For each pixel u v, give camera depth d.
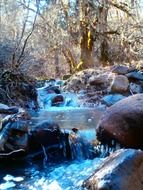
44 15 18.11
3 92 8.67
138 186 3.30
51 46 19.41
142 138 4.93
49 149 5.10
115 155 3.65
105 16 18.08
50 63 20.52
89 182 3.55
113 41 18.88
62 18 18.83
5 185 4.07
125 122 5.04
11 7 15.48
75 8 18.27
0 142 4.77
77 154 5.11
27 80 9.42
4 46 9.08
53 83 12.20
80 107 10.06
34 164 4.82
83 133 5.64
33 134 5.12
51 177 4.34
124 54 18.42
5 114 6.12
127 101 5.25
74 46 19.84
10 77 8.95
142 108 5.03
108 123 5.17
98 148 5.23
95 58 18.78
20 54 9.30
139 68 11.88
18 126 4.94
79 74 12.26
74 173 4.46
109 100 10.31
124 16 18.47
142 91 10.94
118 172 3.34
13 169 4.61
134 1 17.92
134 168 3.38
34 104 9.37
